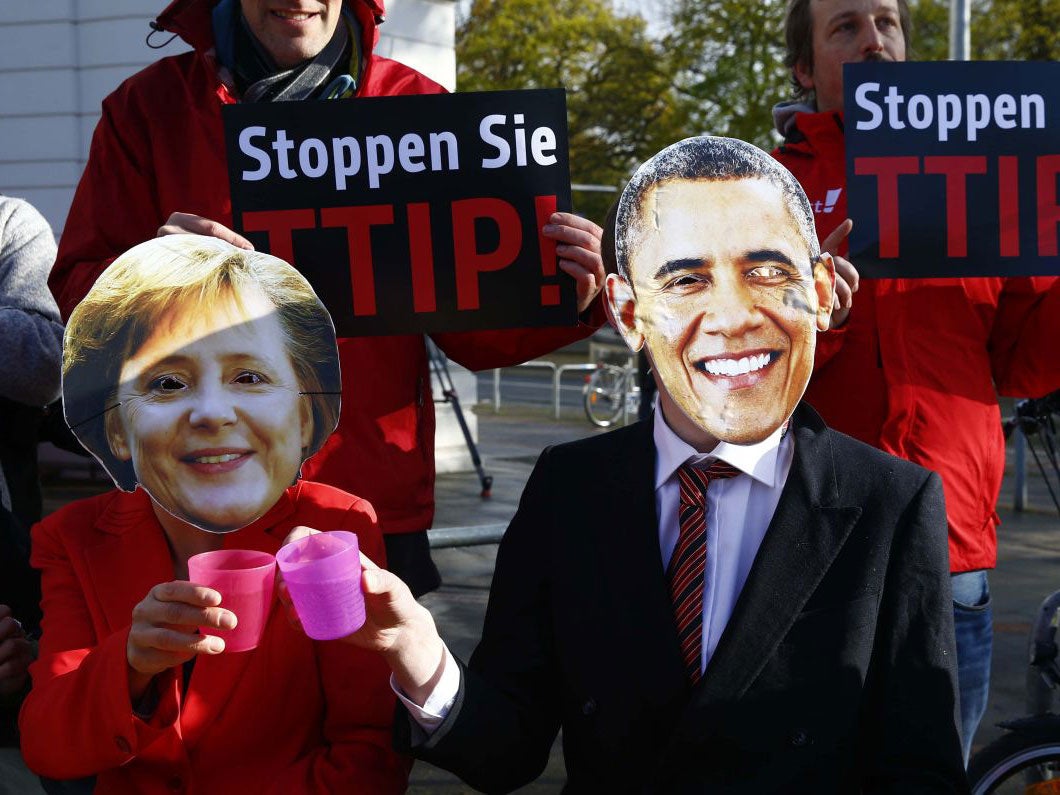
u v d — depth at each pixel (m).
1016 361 2.59
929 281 2.47
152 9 8.99
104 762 1.60
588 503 1.76
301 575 1.41
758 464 1.69
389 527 2.44
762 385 1.66
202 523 1.68
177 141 2.46
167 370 1.66
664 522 1.73
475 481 10.26
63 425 2.83
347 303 2.19
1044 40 22.00
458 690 1.62
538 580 1.78
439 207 2.19
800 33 2.72
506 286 2.20
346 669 1.77
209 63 2.46
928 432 2.42
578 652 1.71
